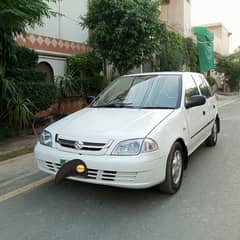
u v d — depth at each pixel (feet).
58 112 44.42
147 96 19.19
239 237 12.33
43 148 16.05
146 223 13.52
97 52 48.62
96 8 44.86
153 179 14.61
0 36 27.32
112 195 16.38
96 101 20.56
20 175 20.13
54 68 47.09
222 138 31.17
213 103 26.32
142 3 43.34
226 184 18.03
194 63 97.86
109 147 14.43
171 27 85.56
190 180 18.70
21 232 12.94
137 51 45.03
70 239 12.34
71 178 14.88
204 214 14.29
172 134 16.20
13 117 30.22
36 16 25.52
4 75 30.58
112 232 12.82
